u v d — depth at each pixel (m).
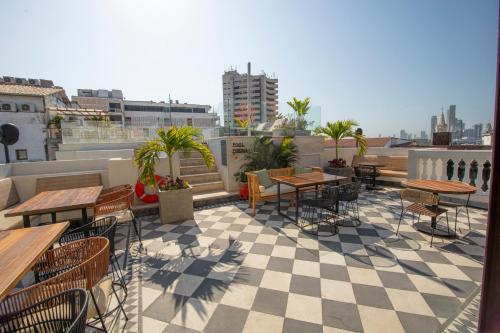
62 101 27.05
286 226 4.93
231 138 7.58
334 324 2.31
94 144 10.39
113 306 2.68
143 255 3.84
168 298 2.78
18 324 1.59
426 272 3.12
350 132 9.09
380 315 2.41
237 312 2.52
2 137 7.01
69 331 1.23
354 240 4.14
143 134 12.30
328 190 4.66
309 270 3.25
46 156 20.61
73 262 2.51
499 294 1.12
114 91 50.59
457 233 4.30
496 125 1.04
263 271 3.27
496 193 1.09
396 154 10.95
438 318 2.34
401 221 5.00
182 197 5.36
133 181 6.20
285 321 2.37
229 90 58.25
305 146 9.24
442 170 6.26
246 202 6.93
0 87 20.06
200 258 3.70
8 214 3.19
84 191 4.45
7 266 1.82
